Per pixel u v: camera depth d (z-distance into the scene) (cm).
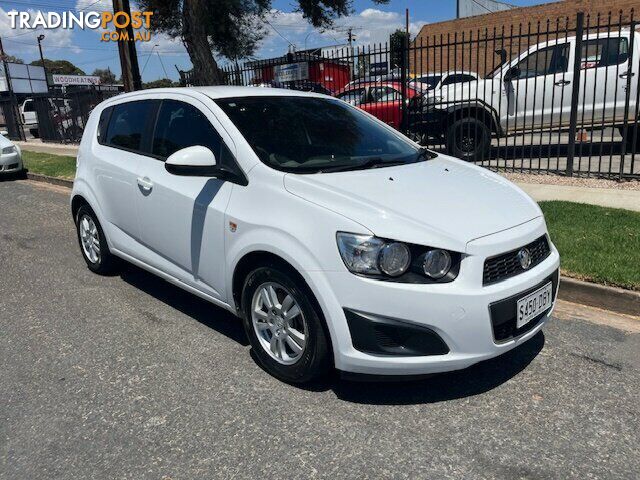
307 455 274
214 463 271
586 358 359
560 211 639
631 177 812
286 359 336
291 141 378
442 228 294
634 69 925
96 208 508
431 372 289
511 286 298
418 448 276
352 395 324
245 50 1348
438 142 1052
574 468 259
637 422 292
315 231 301
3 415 319
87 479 264
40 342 411
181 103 424
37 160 1501
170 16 1335
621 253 486
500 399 316
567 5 2352
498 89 980
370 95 1252
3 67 3188
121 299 490
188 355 382
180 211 392
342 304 290
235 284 359
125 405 324
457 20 2628
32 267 598
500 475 255
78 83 5438
